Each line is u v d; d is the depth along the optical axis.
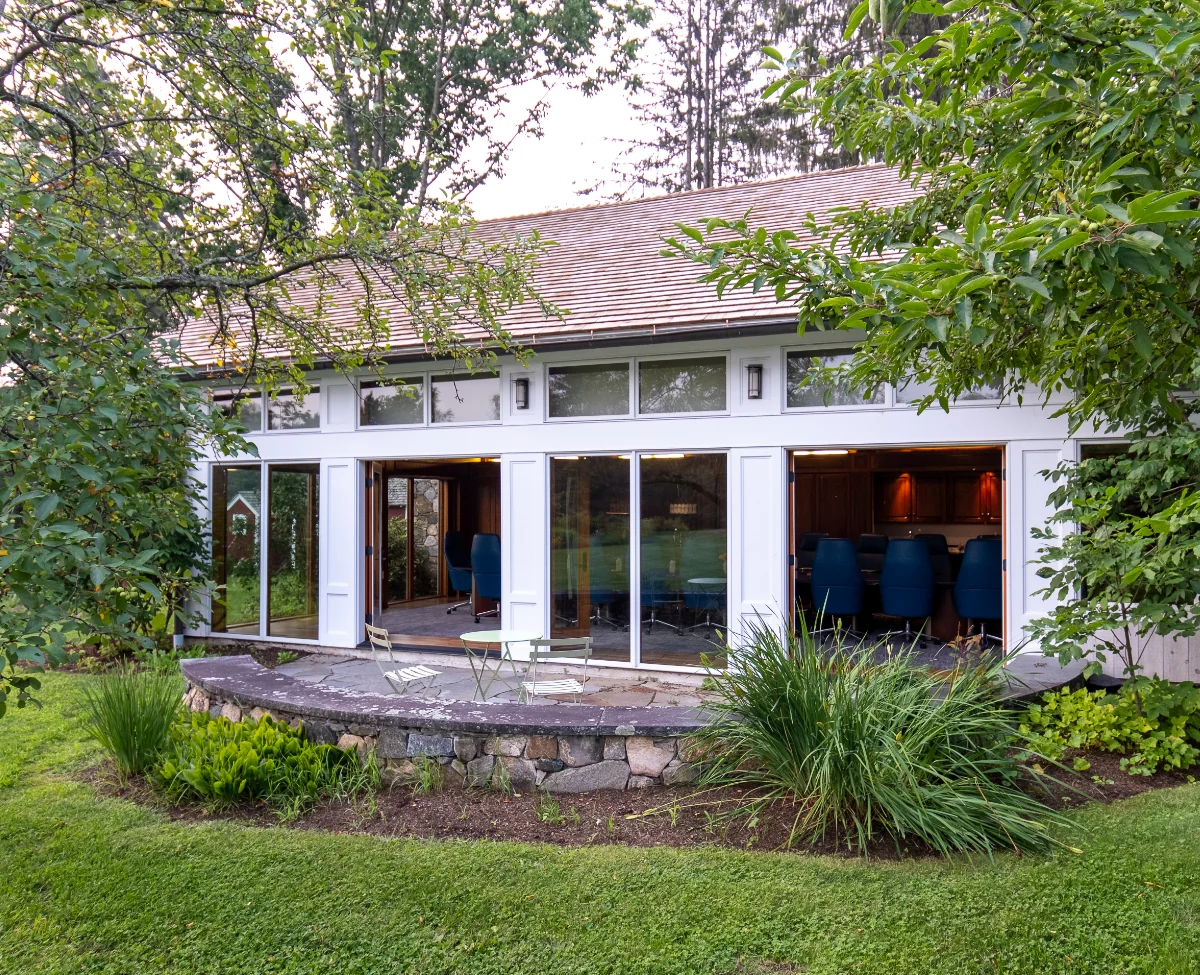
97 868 3.54
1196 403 4.57
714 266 2.84
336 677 7.64
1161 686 4.76
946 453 12.74
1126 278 2.26
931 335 2.52
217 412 3.88
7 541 2.57
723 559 7.27
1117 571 4.57
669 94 24.56
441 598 14.02
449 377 8.45
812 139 21.72
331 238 5.86
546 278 9.41
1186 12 2.30
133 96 5.54
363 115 6.05
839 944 2.84
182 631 9.47
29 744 5.61
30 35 4.88
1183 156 2.39
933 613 8.10
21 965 2.84
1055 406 6.28
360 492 8.89
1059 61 2.23
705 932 2.94
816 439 6.92
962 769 3.90
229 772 4.25
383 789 4.55
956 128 3.29
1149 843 3.56
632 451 7.62
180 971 2.78
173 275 5.26
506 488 8.10
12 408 2.80
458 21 18.73
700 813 4.02
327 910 3.15
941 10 2.25
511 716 4.61
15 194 3.29
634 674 7.55
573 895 3.22
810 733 3.88
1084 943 2.81
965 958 2.74
